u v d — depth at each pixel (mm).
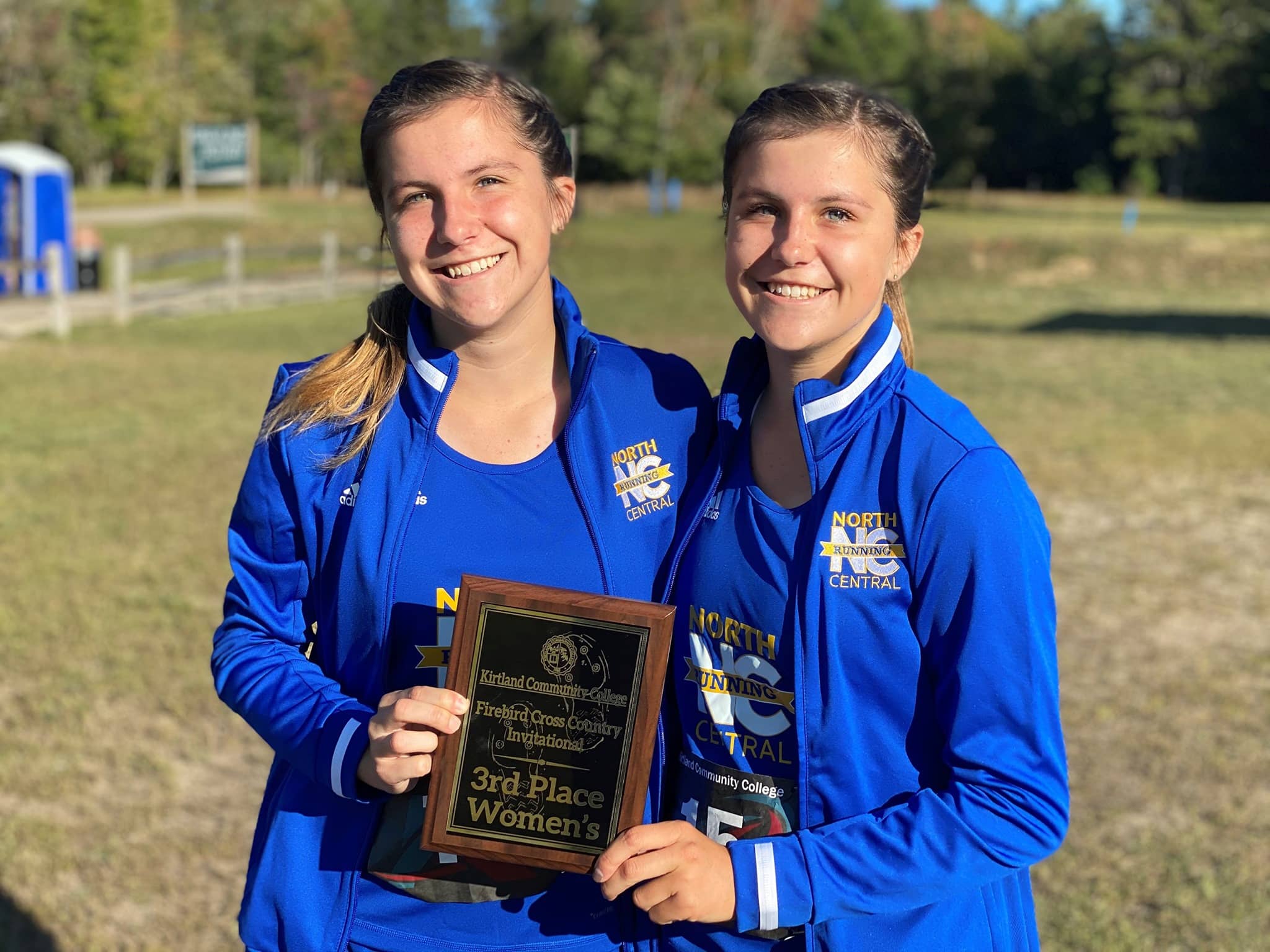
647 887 1613
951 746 1605
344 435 1831
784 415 1750
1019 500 1601
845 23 74625
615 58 65062
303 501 1816
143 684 5320
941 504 1578
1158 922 3748
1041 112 71812
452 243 1705
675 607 1769
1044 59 73500
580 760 1659
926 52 71438
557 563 1799
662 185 60219
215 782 4594
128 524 7629
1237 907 3807
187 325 17938
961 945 1671
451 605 1789
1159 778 4633
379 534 1793
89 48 61594
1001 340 16891
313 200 47625
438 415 1815
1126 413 11367
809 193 1629
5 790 4426
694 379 1959
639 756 1647
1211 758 4777
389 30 74938
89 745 4781
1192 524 7906
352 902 1806
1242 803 4453
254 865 1886
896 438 1633
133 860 4035
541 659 1659
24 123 58781
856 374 1652
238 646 1855
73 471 8875
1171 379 13367
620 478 1838
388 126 1733
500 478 1820
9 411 10938
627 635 1647
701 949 1779
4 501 8031
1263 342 16688
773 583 1678
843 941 1656
